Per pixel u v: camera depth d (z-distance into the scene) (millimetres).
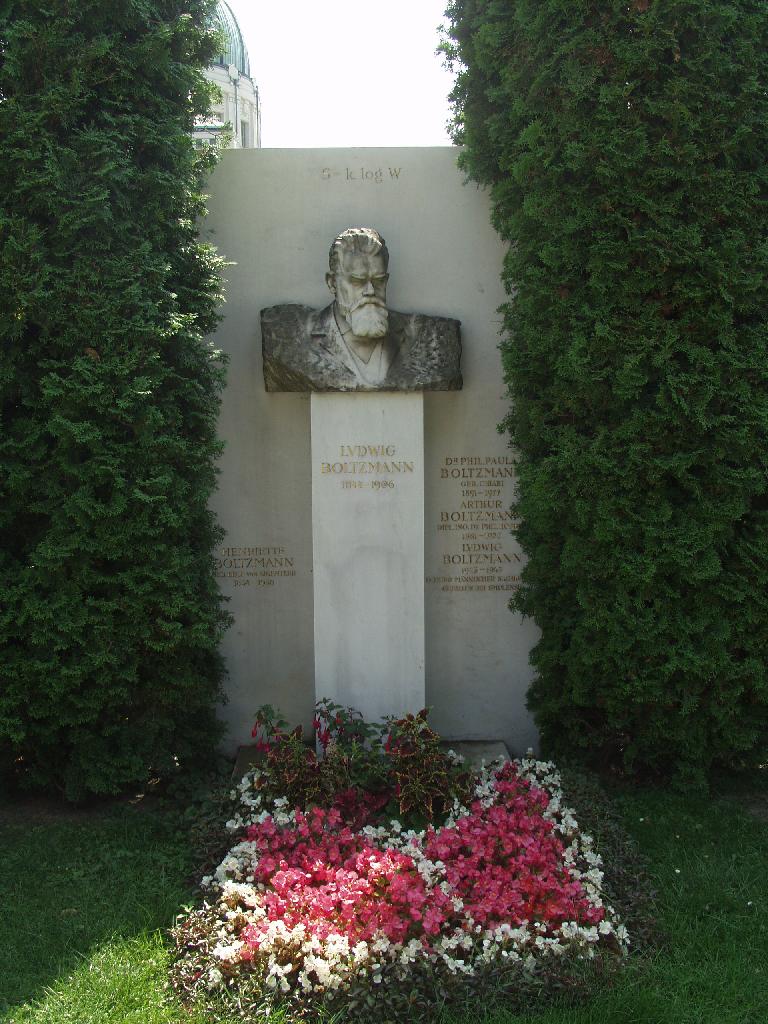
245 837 4129
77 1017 3033
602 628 4812
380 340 5012
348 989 3041
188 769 5105
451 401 5535
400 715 5168
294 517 5582
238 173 5418
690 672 4703
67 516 4422
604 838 4102
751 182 4418
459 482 5586
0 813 4781
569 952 3234
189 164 4691
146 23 4562
